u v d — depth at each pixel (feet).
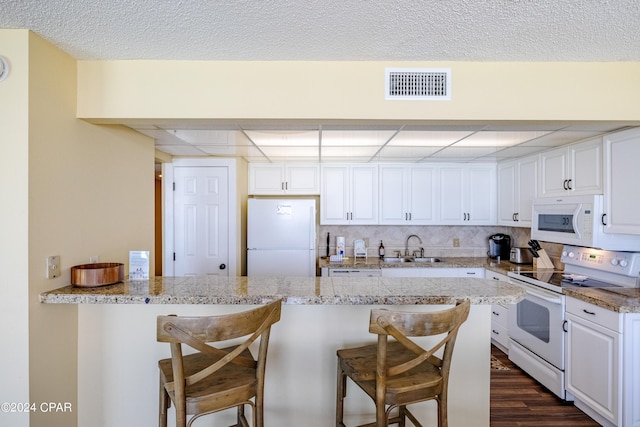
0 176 4.73
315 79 5.72
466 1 4.02
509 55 5.52
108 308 5.86
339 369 5.31
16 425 4.79
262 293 5.23
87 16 4.36
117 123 6.08
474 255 14.16
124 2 4.05
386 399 4.31
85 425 5.86
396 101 5.75
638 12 4.22
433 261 13.25
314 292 5.33
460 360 5.96
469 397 5.96
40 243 4.98
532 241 11.00
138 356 5.89
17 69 4.72
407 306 5.87
